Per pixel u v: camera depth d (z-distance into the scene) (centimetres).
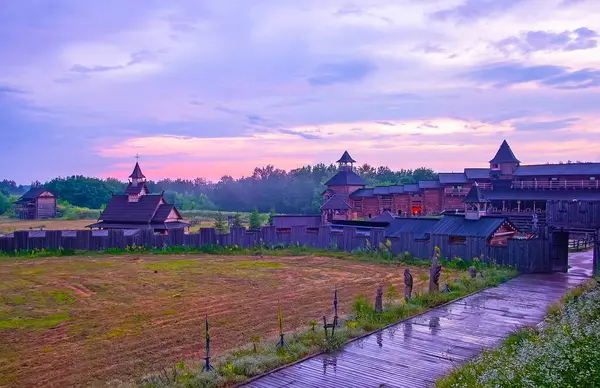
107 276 3250
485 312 1970
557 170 6912
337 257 4200
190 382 1222
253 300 2472
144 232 4697
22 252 4434
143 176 6131
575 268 3409
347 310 2188
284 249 4638
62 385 1367
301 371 1313
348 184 8944
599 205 3073
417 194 8431
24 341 1795
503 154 7606
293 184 16200
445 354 1439
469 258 3453
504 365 1006
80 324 2034
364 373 1292
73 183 14712
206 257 4291
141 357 1593
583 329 1097
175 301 2469
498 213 6762
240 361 1352
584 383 852
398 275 3256
